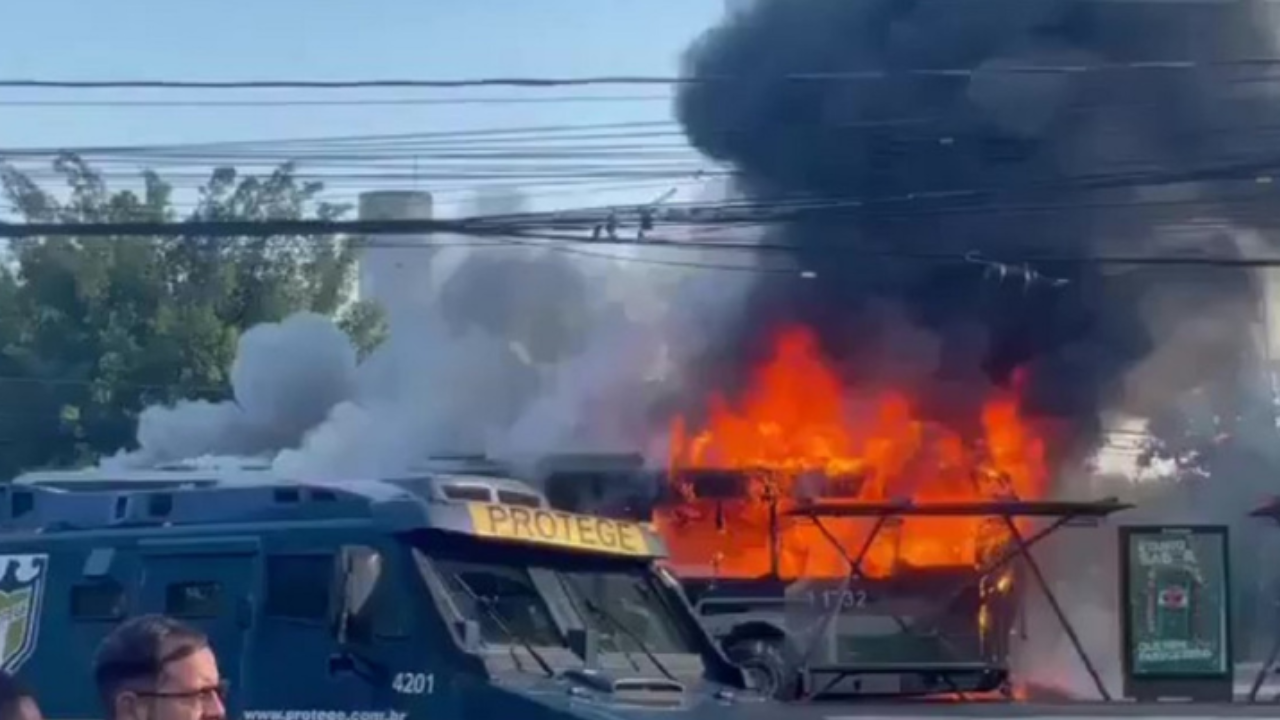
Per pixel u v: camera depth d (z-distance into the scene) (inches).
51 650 415.8
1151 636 743.1
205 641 186.1
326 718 381.4
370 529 384.2
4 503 450.3
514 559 397.7
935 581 829.8
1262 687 852.0
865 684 595.8
